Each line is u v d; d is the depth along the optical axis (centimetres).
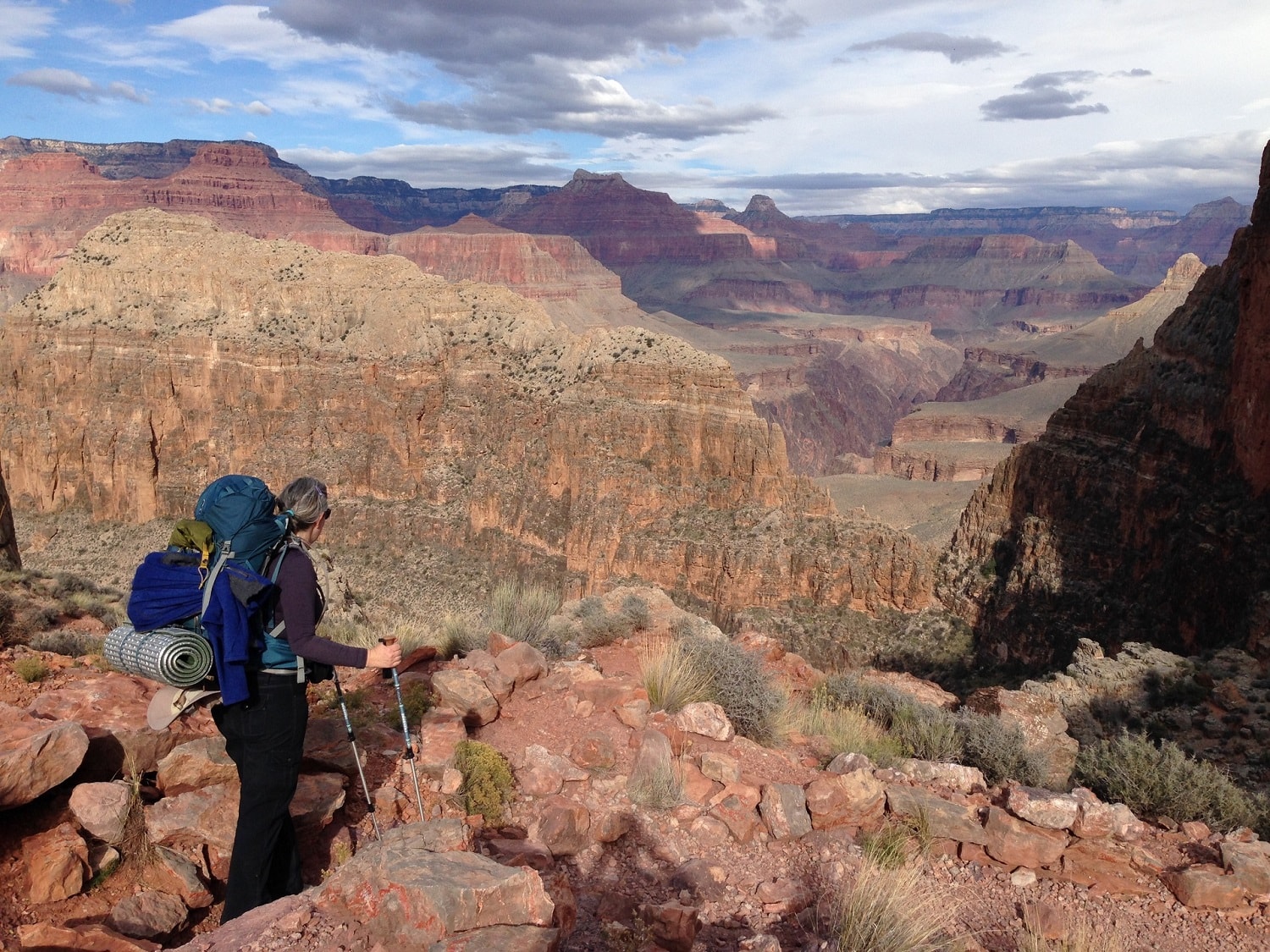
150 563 590
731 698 1059
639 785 826
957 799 903
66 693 764
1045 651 5153
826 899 707
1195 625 4131
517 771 835
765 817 816
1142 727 2262
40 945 539
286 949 484
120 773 695
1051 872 796
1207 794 979
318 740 793
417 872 511
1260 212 4238
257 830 604
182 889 635
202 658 567
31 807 640
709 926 667
